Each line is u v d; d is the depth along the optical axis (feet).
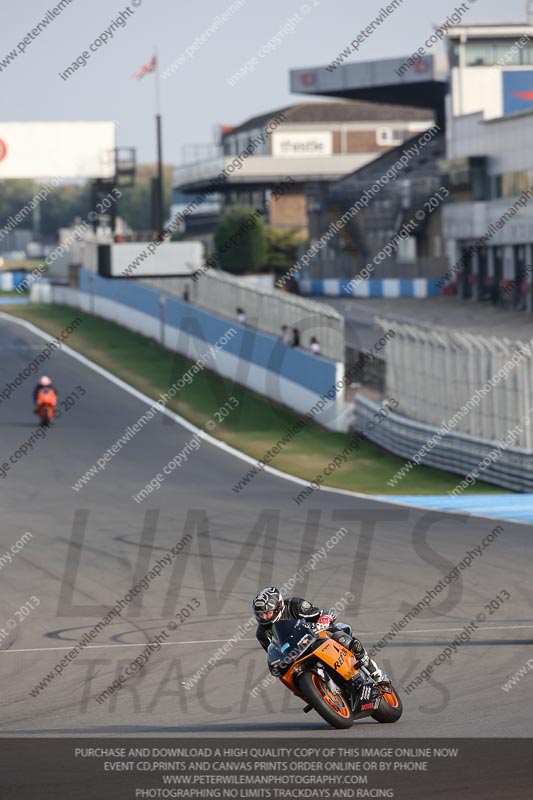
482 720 63.62
